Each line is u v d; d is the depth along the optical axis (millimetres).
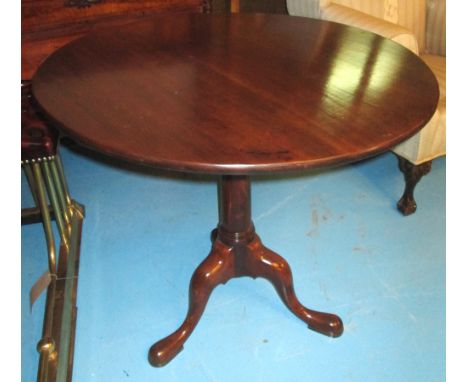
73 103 853
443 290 1368
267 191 1766
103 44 1110
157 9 1640
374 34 1185
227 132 761
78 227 1562
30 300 1299
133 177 1852
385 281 1398
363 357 1198
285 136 748
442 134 1482
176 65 1008
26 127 1166
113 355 1206
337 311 1310
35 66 1540
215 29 1205
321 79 939
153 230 1601
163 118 804
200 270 1165
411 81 931
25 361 1200
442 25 1873
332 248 1515
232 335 1254
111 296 1361
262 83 927
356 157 710
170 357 1183
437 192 1764
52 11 1492
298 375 1162
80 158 1952
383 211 1668
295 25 1238
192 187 1800
